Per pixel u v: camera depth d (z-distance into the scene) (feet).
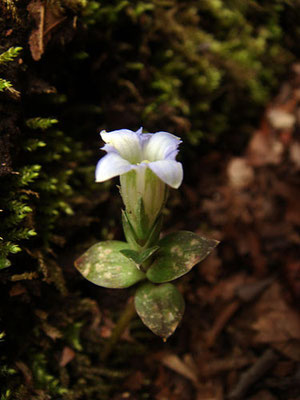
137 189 0.19
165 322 0.20
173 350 0.30
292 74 0.38
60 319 0.26
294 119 0.37
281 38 0.38
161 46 0.32
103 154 0.30
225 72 0.36
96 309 0.28
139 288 0.21
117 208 0.30
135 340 0.29
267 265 0.33
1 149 0.21
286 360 0.29
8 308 0.25
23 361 0.25
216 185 0.36
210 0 0.34
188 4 0.33
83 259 0.21
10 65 0.22
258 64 0.37
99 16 0.28
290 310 0.31
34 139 0.24
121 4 0.28
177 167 0.16
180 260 0.20
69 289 0.27
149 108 0.31
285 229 0.34
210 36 0.35
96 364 0.28
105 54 0.29
